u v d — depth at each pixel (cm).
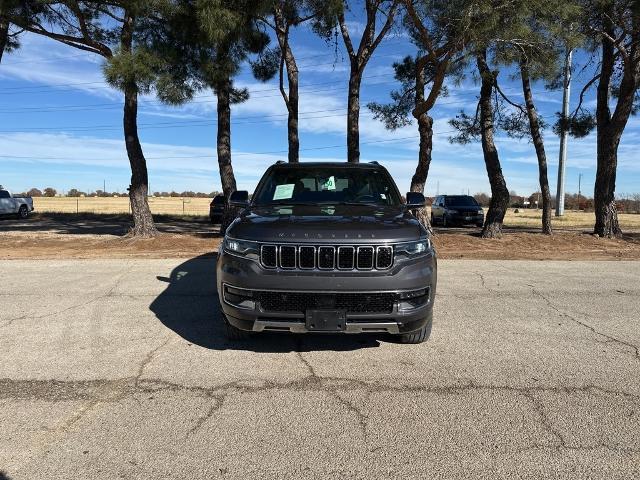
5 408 369
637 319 629
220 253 479
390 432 339
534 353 496
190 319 610
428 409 372
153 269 985
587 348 513
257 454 311
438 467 298
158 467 297
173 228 2195
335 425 348
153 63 1167
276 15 1625
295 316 434
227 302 455
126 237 1530
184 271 962
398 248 440
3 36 1551
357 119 1680
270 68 1973
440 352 497
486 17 1029
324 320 429
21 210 3077
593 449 318
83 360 468
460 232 2028
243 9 1230
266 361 468
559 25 1120
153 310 653
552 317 635
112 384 414
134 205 1535
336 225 452
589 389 410
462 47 1119
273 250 436
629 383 422
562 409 373
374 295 432
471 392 402
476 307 687
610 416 362
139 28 1341
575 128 1828
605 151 1723
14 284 824
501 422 353
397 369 451
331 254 432
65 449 315
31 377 427
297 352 494
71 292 763
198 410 369
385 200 584
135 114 1495
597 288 822
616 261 1169
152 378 427
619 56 1656
